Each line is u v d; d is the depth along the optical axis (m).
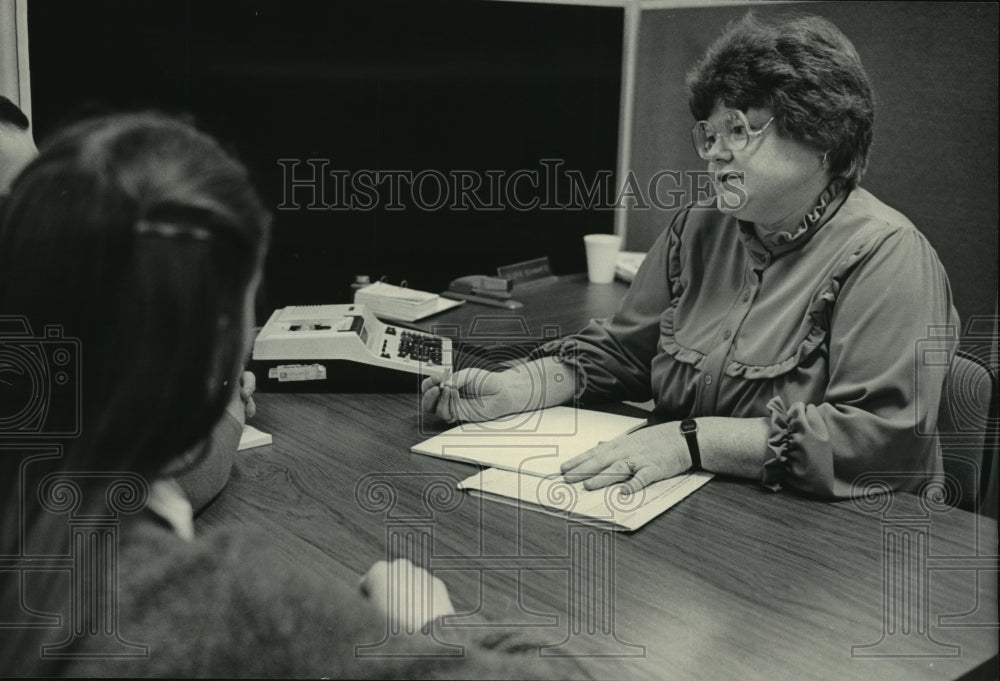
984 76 1.79
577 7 2.14
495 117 2.18
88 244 0.63
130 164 0.66
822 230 1.45
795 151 1.41
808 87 1.38
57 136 0.70
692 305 1.61
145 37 1.87
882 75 1.90
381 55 2.07
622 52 2.19
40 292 0.64
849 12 1.92
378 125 2.11
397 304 1.96
